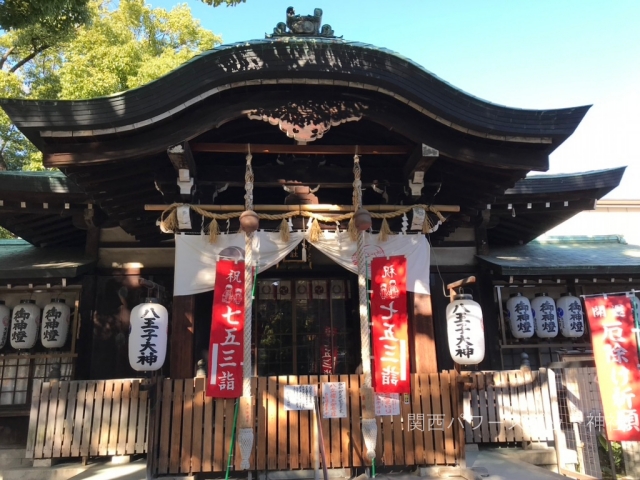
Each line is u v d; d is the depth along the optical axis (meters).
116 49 15.91
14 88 14.20
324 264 9.05
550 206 9.34
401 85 5.73
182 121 5.71
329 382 6.04
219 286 5.93
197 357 8.52
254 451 5.80
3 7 7.65
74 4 8.87
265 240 6.29
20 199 8.35
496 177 6.69
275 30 6.82
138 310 6.32
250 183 6.05
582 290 10.25
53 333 8.52
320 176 6.79
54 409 7.16
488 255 9.95
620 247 11.84
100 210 8.97
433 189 6.88
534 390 7.65
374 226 7.21
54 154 5.61
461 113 5.82
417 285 6.50
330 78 5.72
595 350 5.99
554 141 6.07
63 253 9.70
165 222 6.23
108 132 5.43
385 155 7.01
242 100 5.85
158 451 5.77
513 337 9.72
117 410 7.22
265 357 8.64
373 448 5.63
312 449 5.88
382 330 5.99
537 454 7.31
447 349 9.27
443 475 5.93
